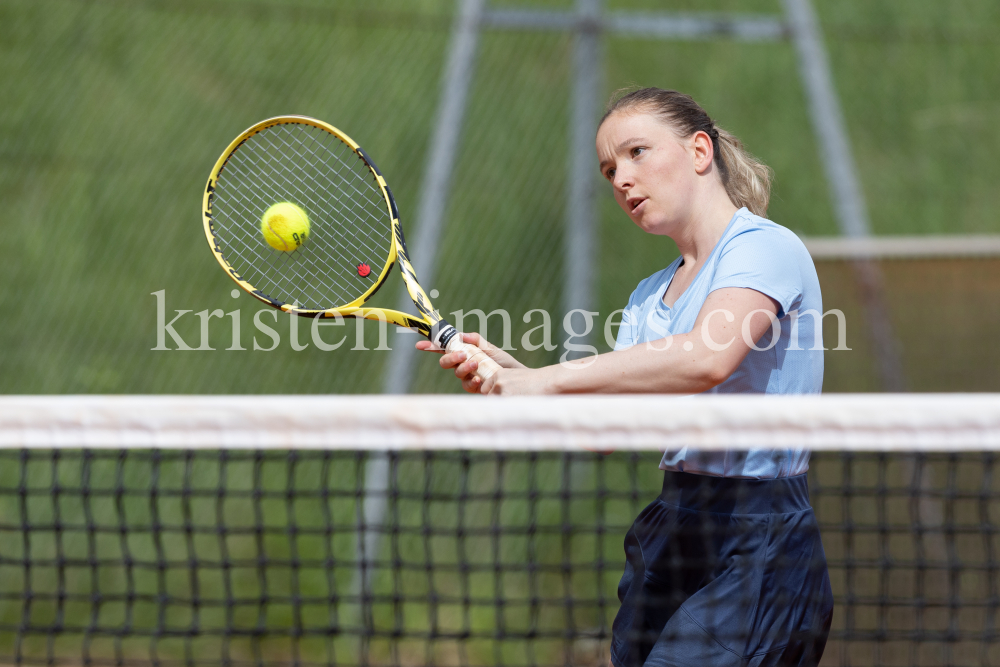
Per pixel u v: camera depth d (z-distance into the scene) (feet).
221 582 48.11
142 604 46.91
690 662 21.24
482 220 67.05
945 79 85.66
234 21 78.18
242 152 49.32
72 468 52.03
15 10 77.30
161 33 78.38
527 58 72.28
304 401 20.94
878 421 19.57
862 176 80.74
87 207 69.67
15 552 48.75
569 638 26.91
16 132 71.97
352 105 74.43
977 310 48.93
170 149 73.00
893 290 49.49
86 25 77.66
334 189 48.96
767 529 21.54
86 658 29.60
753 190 24.23
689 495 22.48
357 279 43.80
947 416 19.57
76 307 65.36
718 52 86.02
